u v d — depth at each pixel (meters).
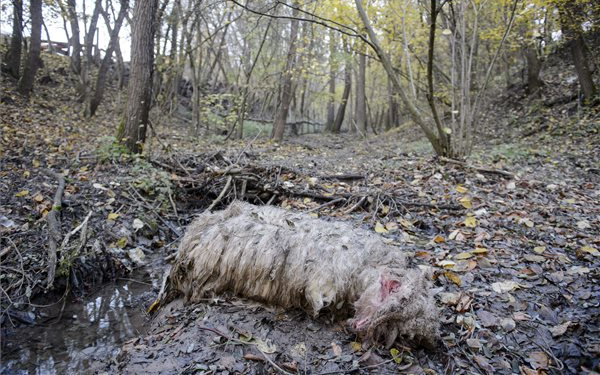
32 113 12.48
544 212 5.52
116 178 6.67
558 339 3.05
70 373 3.08
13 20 14.55
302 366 2.81
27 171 6.45
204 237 3.71
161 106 17.27
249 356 2.89
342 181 7.58
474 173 7.56
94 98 14.81
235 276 3.48
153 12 8.21
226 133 18.86
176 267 3.83
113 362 3.09
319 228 3.49
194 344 3.07
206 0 13.77
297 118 31.81
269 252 3.35
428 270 3.12
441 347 2.96
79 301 4.19
